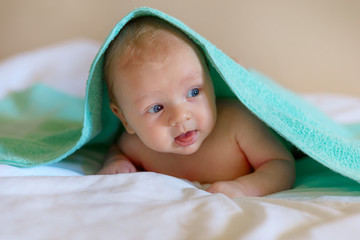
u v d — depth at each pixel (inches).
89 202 26.1
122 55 34.1
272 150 36.5
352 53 68.8
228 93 39.8
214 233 21.6
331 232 21.2
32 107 58.9
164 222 23.1
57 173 35.2
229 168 38.1
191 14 70.7
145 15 35.8
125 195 27.1
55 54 71.8
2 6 75.8
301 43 69.9
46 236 21.9
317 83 71.2
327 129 40.7
